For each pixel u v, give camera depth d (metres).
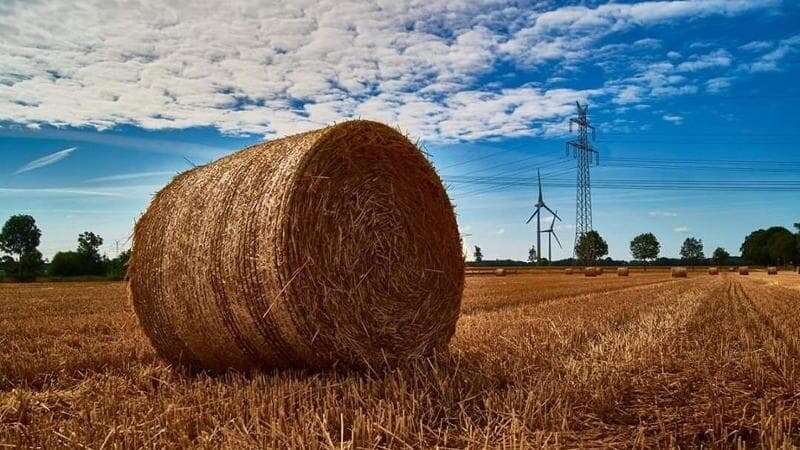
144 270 7.20
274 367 6.55
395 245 7.18
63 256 61.53
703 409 5.14
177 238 6.83
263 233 6.17
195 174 7.39
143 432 4.30
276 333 6.25
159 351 7.39
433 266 7.60
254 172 6.60
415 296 7.34
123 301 17.55
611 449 4.27
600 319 11.23
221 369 6.89
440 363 6.85
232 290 6.28
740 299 17.22
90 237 62.62
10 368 6.71
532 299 16.64
